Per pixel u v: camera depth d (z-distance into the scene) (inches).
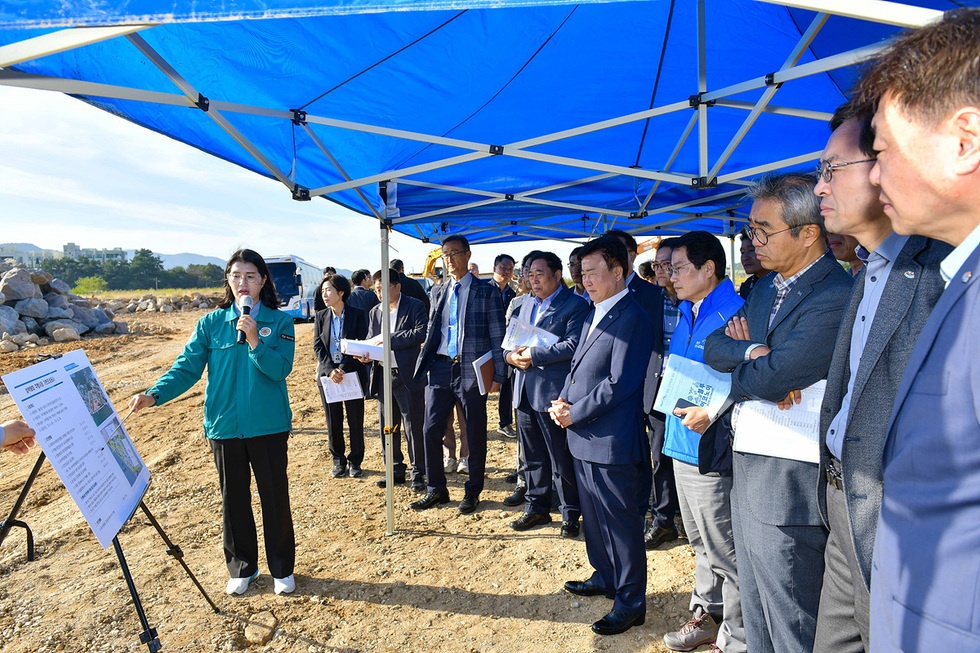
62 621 119.6
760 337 78.3
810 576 71.3
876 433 51.9
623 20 106.3
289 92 110.3
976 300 38.0
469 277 170.4
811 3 44.5
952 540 38.5
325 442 250.1
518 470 177.6
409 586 132.6
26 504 186.7
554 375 140.9
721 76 127.0
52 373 85.7
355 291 237.5
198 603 125.8
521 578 134.7
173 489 194.5
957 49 35.7
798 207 70.4
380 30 96.3
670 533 148.6
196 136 107.7
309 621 119.5
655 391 123.6
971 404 37.8
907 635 40.9
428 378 173.9
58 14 47.9
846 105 57.7
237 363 121.3
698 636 105.0
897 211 41.7
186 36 87.1
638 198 200.5
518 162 155.4
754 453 73.8
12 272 625.3
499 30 102.8
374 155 141.4
